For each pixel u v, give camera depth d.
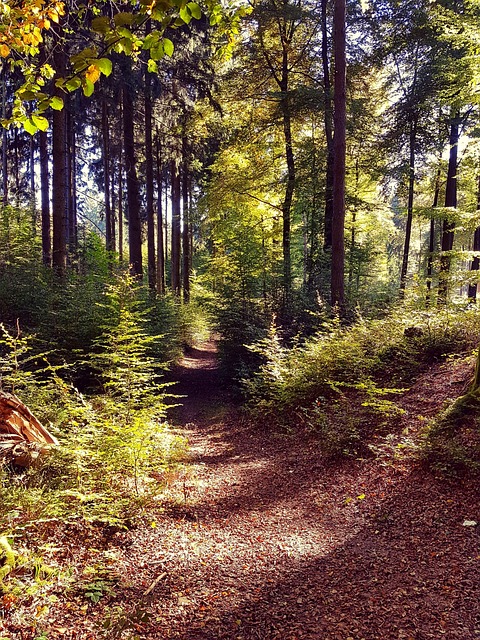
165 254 39.69
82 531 4.53
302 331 13.45
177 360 16.67
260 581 4.00
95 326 10.02
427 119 20.06
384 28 19.17
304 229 20.22
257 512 5.62
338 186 12.80
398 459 6.14
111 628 3.17
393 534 4.68
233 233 19.02
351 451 6.99
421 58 19.95
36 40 3.06
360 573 4.05
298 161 18.62
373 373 9.40
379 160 21.06
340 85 12.58
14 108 2.71
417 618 3.37
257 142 19.45
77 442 5.61
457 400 6.54
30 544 3.99
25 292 11.27
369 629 3.31
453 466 5.52
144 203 32.62
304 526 5.14
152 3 2.17
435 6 16.89
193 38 17.14
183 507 5.68
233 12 3.23
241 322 13.97
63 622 3.22
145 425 6.22
